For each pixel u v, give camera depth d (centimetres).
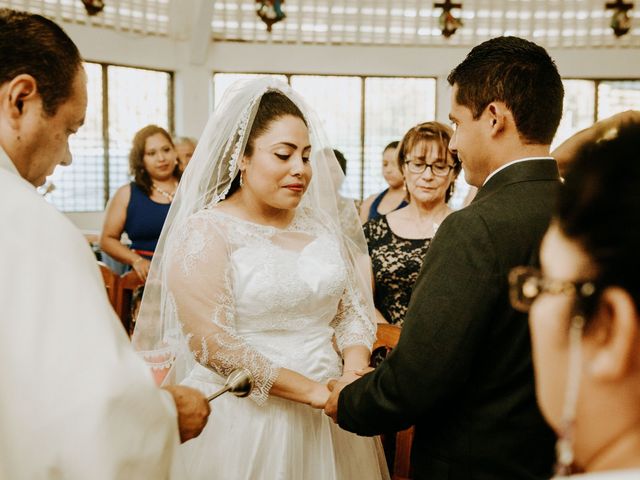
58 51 113
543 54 129
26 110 111
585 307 49
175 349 173
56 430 94
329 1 858
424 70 885
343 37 872
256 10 850
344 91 896
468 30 877
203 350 156
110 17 772
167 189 384
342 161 391
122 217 379
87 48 755
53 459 94
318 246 174
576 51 880
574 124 902
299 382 155
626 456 49
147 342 180
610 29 874
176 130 856
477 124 129
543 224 119
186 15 826
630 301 47
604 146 50
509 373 121
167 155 379
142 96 828
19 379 94
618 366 47
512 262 117
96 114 786
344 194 195
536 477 122
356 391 136
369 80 896
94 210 795
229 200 173
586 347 49
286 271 163
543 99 126
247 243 164
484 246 117
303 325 167
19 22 112
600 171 49
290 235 173
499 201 121
